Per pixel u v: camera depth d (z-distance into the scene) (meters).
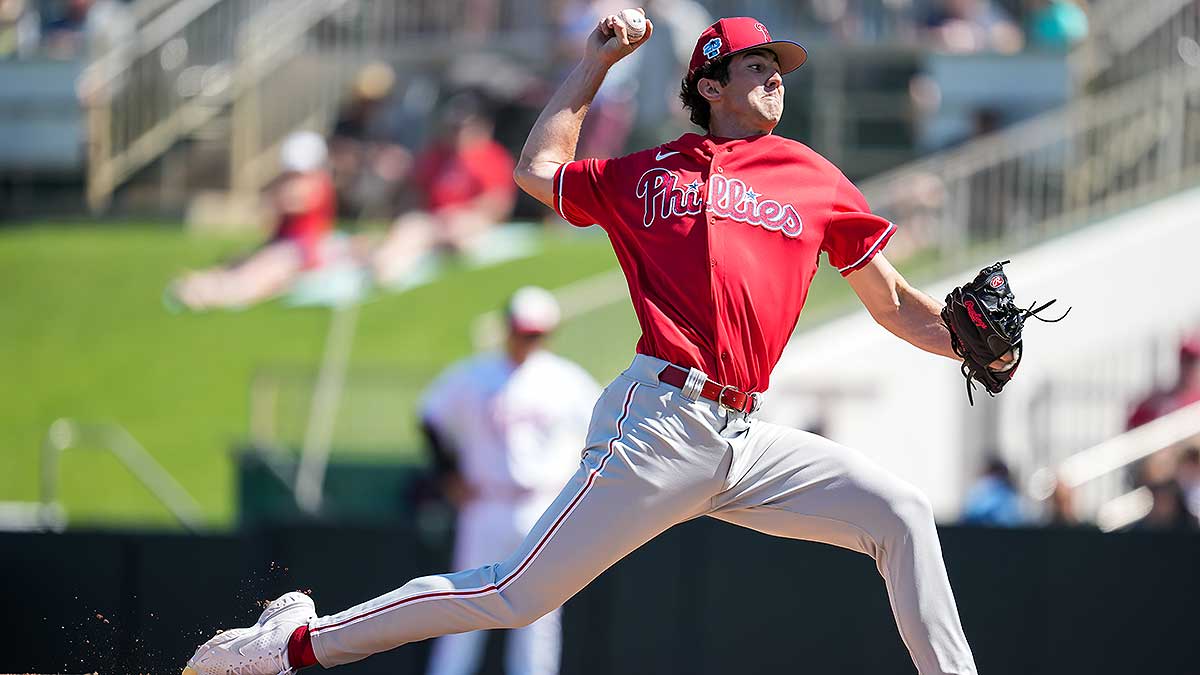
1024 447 40.59
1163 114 46.69
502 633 31.42
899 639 31.11
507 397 29.17
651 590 31.59
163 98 59.88
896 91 54.62
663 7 50.97
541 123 15.97
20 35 60.06
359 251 49.28
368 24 58.91
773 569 31.48
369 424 37.97
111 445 43.28
